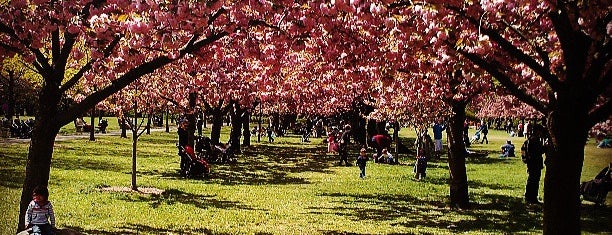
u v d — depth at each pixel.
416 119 20.91
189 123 24.28
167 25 8.11
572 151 8.15
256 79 14.70
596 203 14.95
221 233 11.40
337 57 10.26
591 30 7.79
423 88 12.72
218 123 29.38
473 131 69.81
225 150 27.86
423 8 7.48
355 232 11.79
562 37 7.84
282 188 18.81
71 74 26.41
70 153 28.17
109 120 78.25
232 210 14.20
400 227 12.41
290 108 40.69
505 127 80.88
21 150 28.06
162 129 61.12
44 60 10.10
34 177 10.07
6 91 46.59
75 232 10.19
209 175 22.09
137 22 8.08
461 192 15.20
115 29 8.54
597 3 7.55
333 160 30.66
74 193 15.73
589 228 12.20
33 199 9.14
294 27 8.70
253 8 8.22
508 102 14.58
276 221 12.86
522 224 12.91
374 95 16.22
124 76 9.89
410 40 8.39
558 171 8.24
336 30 9.11
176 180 20.08
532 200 16.12
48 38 11.80
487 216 13.95
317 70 14.07
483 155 34.94
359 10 7.54
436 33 7.71
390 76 10.04
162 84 19.62
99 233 11.02
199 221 12.61
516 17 8.52
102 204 14.28
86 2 9.04
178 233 11.27
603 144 14.43
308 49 10.20
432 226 12.59
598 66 7.83
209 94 25.80
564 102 8.09
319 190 18.48
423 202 16.23
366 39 9.48
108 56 9.72
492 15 7.59
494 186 20.14
